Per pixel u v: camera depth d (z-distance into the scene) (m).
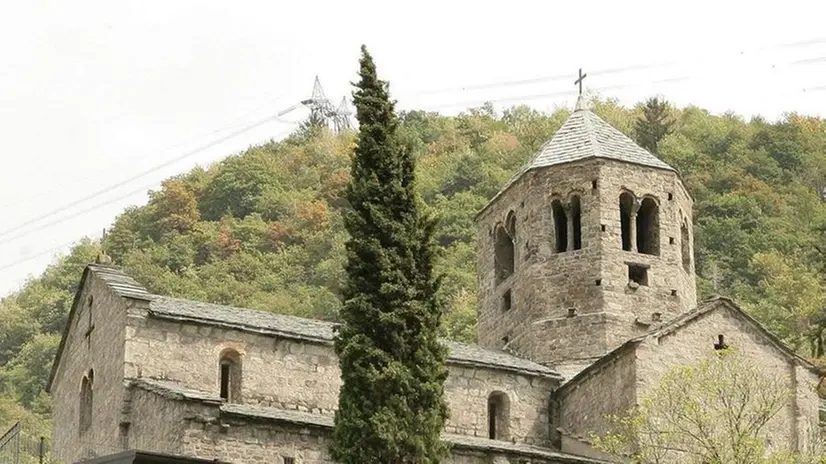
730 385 52.47
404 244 46.72
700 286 99.44
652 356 56.66
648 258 63.88
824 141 125.81
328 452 47.22
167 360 53.78
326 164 126.81
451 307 99.12
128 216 121.69
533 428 59.59
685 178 115.56
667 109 131.62
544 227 64.62
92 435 55.16
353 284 46.62
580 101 69.31
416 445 44.62
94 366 56.19
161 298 56.38
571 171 64.88
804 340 54.59
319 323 58.41
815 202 115.69
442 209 112.56
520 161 125.31
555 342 62.75
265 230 116.88
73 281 117.19
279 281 110.81
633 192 64.69
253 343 55.28
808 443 55.06
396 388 45.12
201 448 47.88
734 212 110.62
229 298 107.88
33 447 62.34
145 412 51.19
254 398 54.59
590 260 63.44
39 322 112.00
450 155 125.94
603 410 57.69
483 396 59.16
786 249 106.94
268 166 125.31
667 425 52.72
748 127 126.94
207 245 115.88
